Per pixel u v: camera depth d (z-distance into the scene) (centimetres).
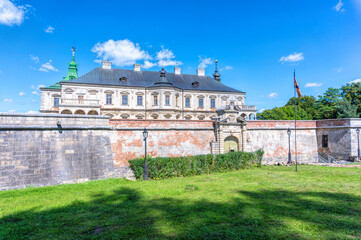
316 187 1276
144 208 961
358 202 980
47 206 1016
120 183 1574
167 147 2250
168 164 1816
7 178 1452
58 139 1689
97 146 1850
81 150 1767
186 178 1739
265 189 1261
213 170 2017
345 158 2627
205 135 2444
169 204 1009
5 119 1520
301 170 1966
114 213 911
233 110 2516
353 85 4559
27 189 1393
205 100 5347
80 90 4475
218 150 2412
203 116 5294
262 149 2647
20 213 926
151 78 5241
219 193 1188
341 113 4212
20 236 719
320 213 859
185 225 775
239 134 2542
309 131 2945
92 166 1784
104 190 1314
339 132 2706
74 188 1408
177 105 5066
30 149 1568
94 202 1069
